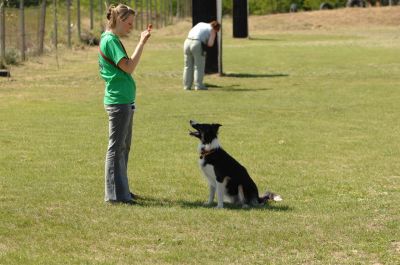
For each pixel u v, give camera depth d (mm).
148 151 13617
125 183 9773
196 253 7590
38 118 17625
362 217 9055
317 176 11766
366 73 29234
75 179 11164
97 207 9398
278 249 7777
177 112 19000
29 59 31281
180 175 11625
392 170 12336
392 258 7512
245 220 8820
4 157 12773
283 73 29531
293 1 87562
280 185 11078
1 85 24031
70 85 24672
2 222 8609
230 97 22203
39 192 10203
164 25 69750
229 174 9453
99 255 7512
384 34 58156
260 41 50750
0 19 29281
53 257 7398
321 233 8336
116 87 9344
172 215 9016
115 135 9484
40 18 33812
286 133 15984
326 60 34969
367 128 16781
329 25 70750
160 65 32156
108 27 9398
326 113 19078
